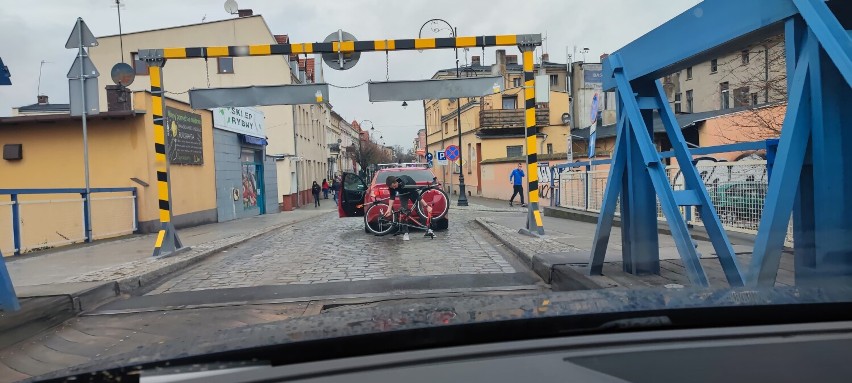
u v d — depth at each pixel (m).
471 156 38.59
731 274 4.33
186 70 31.45
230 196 19.77
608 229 5.83
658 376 1.64
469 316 2.11
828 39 3.21
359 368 1.70
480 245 10.48
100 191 12.55
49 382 1.76
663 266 6.28
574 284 6.00
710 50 4.24
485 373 1.65
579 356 1.79
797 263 3.81
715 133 20.16
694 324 2.13
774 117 12.60
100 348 4.84
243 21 31.97
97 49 31.09
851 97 3.37
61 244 11.21
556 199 17.08
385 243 11.21
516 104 36.97
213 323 5.45
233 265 9.04
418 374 1.65
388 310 2.40
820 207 3.44
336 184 38.56
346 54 10.13
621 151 5.71
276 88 9.98
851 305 2.22
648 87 5.32
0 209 9.78
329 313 2.49
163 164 9.58
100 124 14.23
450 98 10.21
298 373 1.66
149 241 12.18
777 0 3.62
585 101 39.69
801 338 1.96
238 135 20.88
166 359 1.76
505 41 10.19
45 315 5.48
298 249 10.79
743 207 7.92
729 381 1.60
